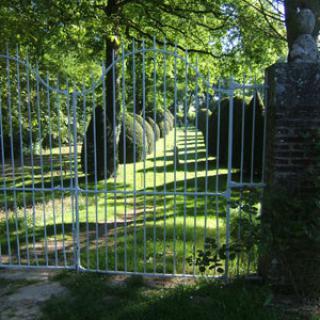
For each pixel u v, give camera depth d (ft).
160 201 26.76
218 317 11.19
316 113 12.07
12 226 21.15
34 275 14.62
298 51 12.28
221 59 35.32
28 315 11.76
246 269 14.62
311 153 12.17
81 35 25.59
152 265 15.40
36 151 53.47
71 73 32.73
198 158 49.57
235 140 34.65
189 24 35.29
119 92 34.50
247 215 15.49
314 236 11.91
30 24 21.16
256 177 32.01
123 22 32.24
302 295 12.51
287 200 11.97
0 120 14.67
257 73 32.91
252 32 29.68
